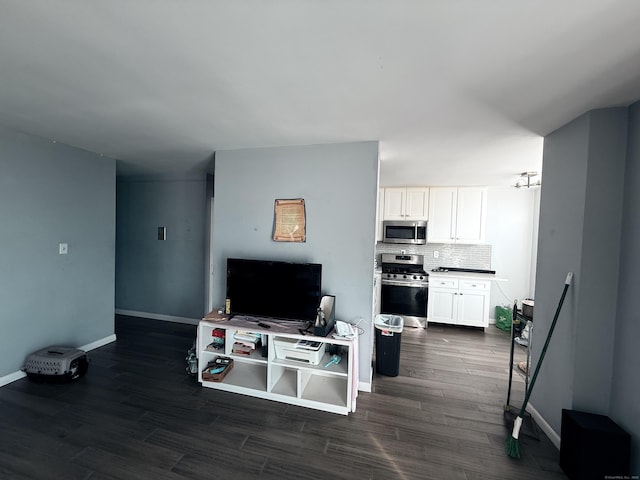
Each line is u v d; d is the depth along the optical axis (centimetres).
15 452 178
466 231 457
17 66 146
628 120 172
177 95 176
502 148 264
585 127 182
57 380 254
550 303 213
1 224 246
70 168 298
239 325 254
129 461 174
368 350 260
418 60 135
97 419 211
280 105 187
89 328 326
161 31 119
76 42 127
